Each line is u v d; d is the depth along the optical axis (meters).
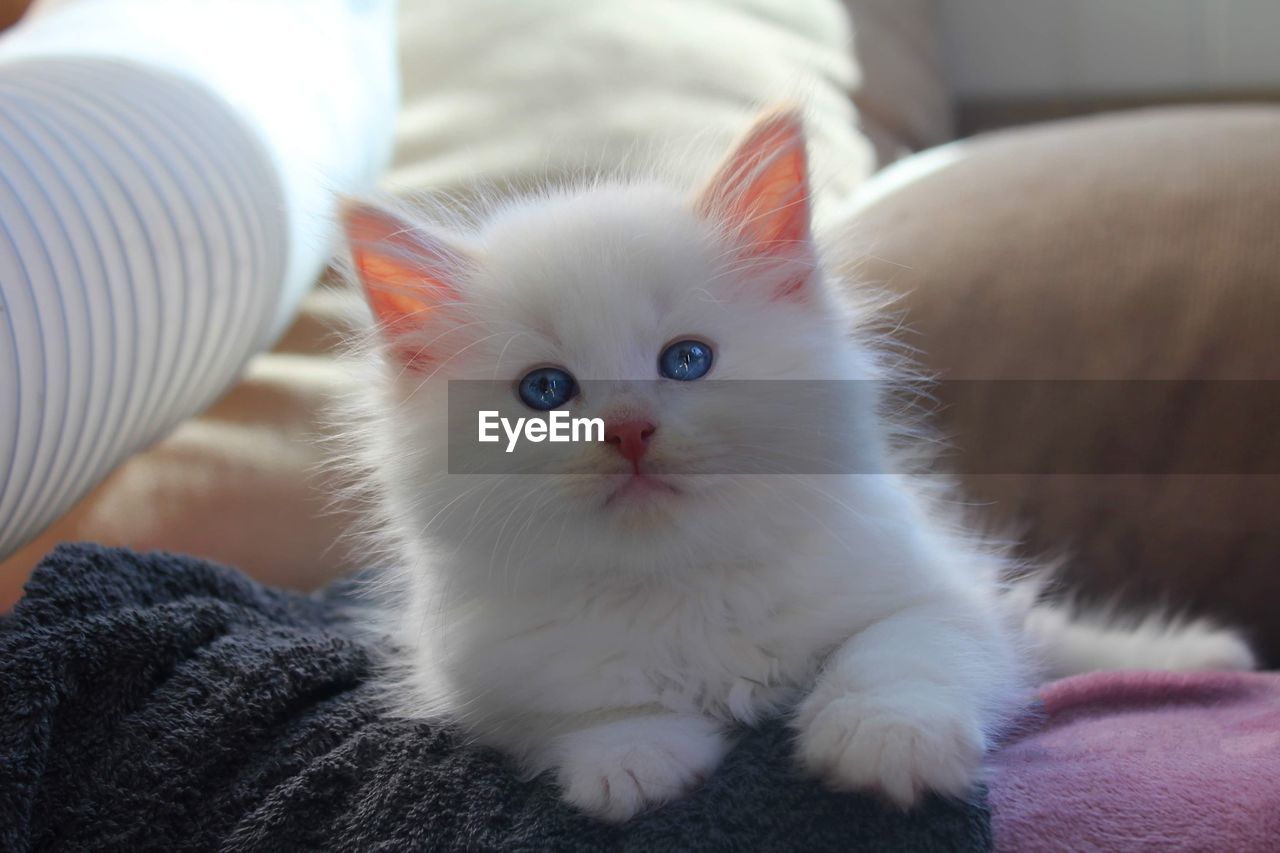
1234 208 0.44
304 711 0.37
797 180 0.37
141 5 0.55
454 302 0.36
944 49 0.80
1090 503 0.44
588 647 0.35
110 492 0.51
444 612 0.37
